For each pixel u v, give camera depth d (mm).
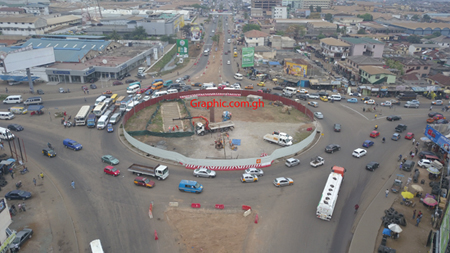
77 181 55250
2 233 37844
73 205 48938
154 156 64688
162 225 44906
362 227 45156
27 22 184375
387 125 84312
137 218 46219
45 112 87250
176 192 52656
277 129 78938
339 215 48031
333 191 49312
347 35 197625
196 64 148375
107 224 44938
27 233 41844
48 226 44469
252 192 53125
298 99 103812
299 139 73188
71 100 97062
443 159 64938
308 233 44031
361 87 107938
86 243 41531
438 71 125250
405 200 51125
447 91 106438
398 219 46125
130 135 71875
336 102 102062
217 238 42719
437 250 38500
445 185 54594
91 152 65750
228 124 76625
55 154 63469
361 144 72938
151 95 102750
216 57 162625
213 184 55219
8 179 55625
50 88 107562
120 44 161625
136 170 57062
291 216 47406
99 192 52250
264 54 148125
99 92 105062
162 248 40875
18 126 75188
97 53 137625
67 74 111312
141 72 123125
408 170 61219
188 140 71875
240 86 114375
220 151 66562
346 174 59625
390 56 146375
